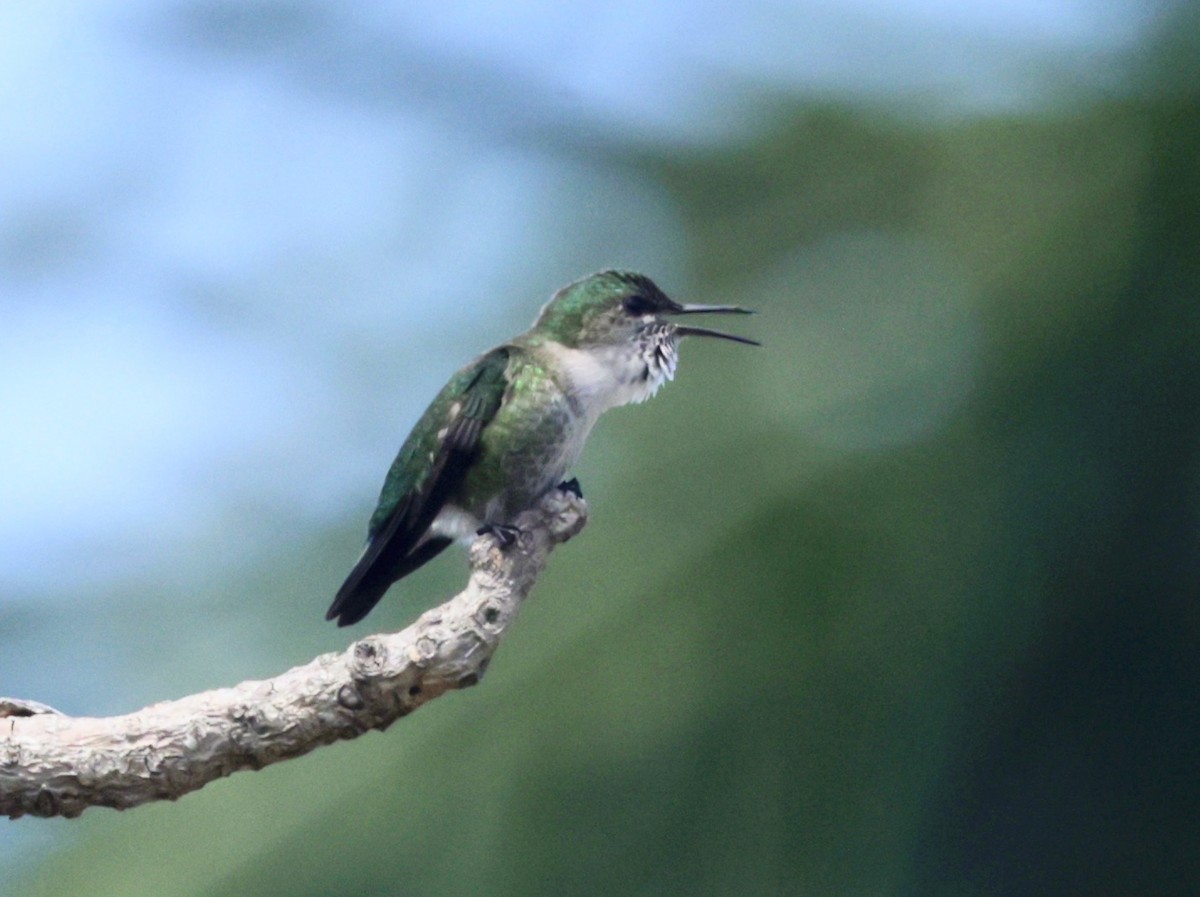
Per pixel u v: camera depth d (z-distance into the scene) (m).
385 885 6.92
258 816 7.20
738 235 8.32
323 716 6.05
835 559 6.97
